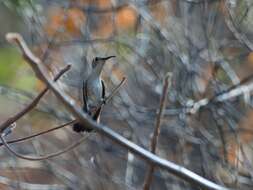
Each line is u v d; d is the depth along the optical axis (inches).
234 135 470.0
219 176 455.8
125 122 492.4
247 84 476.1
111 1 487.8
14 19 593.3
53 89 155.3
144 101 503.2
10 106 609.3
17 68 563.2
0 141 252.1
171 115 470.0
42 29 505.4
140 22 504.4
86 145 496.4
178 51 480.4
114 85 497.4
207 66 486.3
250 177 454.9
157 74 486.9
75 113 156.8
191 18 489.1
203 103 454.6
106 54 493.4
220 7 470.6
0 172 509.0
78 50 517.3
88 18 493.4
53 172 491.5
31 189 478.3
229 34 487.5
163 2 499.2
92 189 474.6
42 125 531.2
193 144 481.4
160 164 162.1
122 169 500.4
